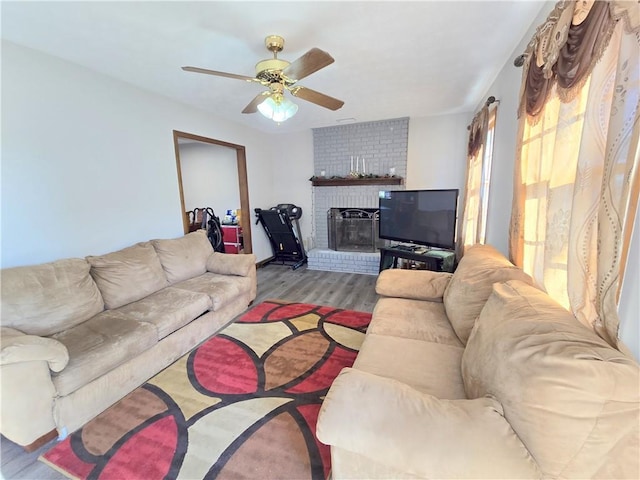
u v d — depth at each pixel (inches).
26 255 80.7
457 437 31.8
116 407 67.3
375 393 37.0
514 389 33.7
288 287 152.2
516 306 46.0
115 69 94.7
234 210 214.7
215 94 120.0
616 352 31.4
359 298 134.9
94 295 84.0
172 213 128.8
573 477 30.1
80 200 93.2
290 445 56.2
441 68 97.9
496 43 81.0
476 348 46.3
